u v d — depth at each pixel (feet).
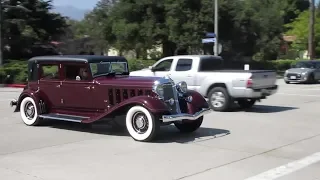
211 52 126.52
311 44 141.28
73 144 30.48
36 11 149.79
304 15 186.70
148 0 122.31
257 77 48.14
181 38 118.01
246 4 130.72
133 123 31.71
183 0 118.01
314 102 59.11
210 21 119.14
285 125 39.01
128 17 128.06
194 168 24.13
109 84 33.76
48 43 154.61
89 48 194.39
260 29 132.36
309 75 99.35
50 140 31.94
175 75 52.37
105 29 134.72
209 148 29.25
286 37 207.51
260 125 39.01
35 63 38.34
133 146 29.84
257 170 23.86
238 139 32.35
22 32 141.28
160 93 31.83
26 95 38.22
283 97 66.44
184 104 33.83
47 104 37.93
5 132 35.22
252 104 51.52
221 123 40.19
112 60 36.47
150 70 54.65
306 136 33.68
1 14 124.26
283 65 155.12
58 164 24.90
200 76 50.65
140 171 23.48
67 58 36.11
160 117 31.01
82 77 35.40
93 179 21.99
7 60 126.00
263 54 146.41
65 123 39.47
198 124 34.83
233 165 24.84
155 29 122.31
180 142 31.22
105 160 25.85
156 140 31.86
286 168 24.36
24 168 24.04
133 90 32.78
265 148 29.35
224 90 49.01
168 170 23.70
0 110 50.16
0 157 26.58
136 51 134.92
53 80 37.06
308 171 23.84
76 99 35.76
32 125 38.29
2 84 98.78
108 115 32.81
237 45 135.23
